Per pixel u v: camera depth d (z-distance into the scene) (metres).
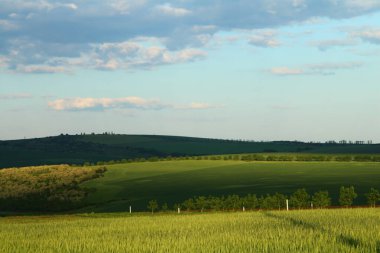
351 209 51.28
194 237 27.56
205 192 122.25
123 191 132.25
